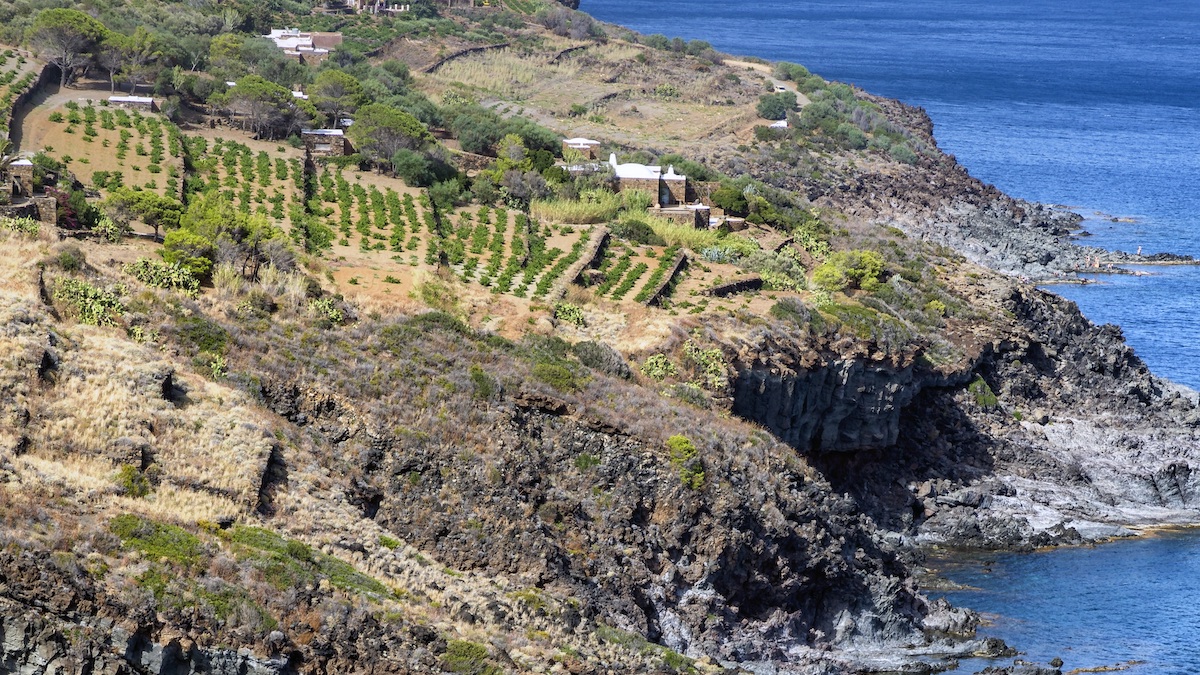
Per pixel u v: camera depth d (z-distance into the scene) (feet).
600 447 382.63
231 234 435.53
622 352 441.68
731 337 454.81
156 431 330.75
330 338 391.86
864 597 397.19
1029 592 432.25
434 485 359.87
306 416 365.81
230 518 311.27
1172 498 510.58
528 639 319.47
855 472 487.61
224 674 272.10
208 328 374.84
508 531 353.10
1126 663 387.75
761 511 385.91
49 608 264.72
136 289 383.04
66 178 494.59
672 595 368.48
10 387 321.32
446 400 380.17
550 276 497.46
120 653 263.49
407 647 295.48
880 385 481.87
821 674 370.12
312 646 286.05
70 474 304.09
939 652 390.01
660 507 377.50
